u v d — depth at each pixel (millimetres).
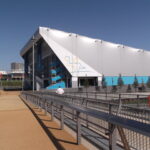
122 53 84188
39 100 18266
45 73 84125
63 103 8242
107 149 5824
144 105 11602
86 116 9219
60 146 6422
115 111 8422
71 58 74500
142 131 3100
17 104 25438
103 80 77750
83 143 6621
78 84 77188
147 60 90438
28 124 10461
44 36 72688
